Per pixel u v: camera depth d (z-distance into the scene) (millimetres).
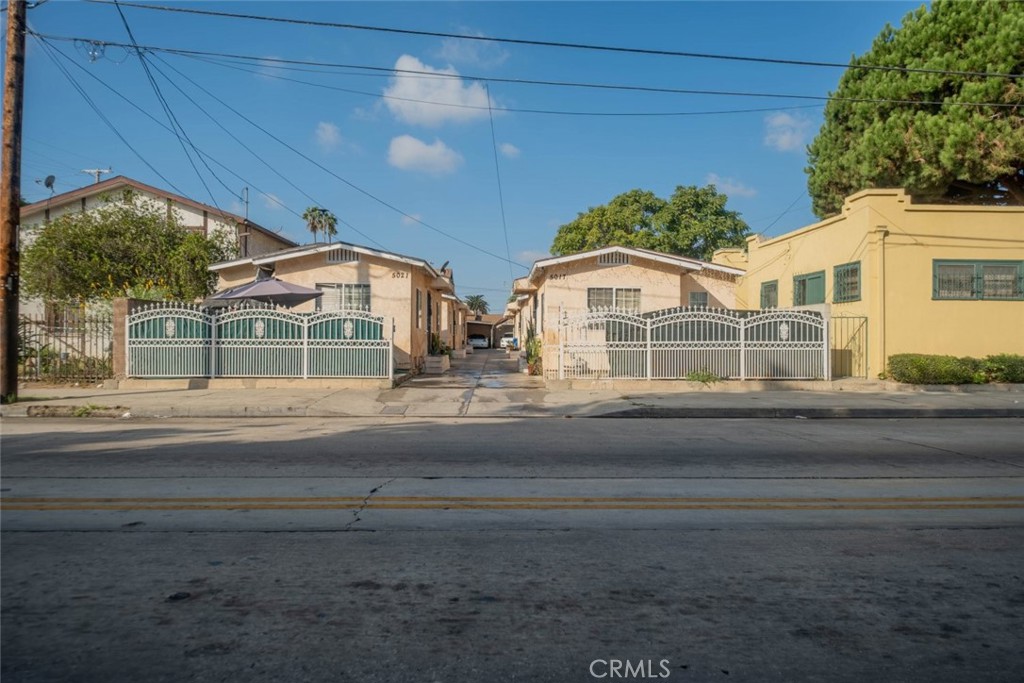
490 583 4289
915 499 6500
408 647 3434
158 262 23688
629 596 4102
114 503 6105
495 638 3537
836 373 20453
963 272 19125
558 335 18672
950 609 3963
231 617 3766
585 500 6352
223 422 12344
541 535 5273
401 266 21281
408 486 6871
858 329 19547
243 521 5574
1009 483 7254
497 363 30422
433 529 5395
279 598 4027
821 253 21844
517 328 43094
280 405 14141
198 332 17250
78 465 7871
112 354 17453
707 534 5344
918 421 13281
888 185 22641
